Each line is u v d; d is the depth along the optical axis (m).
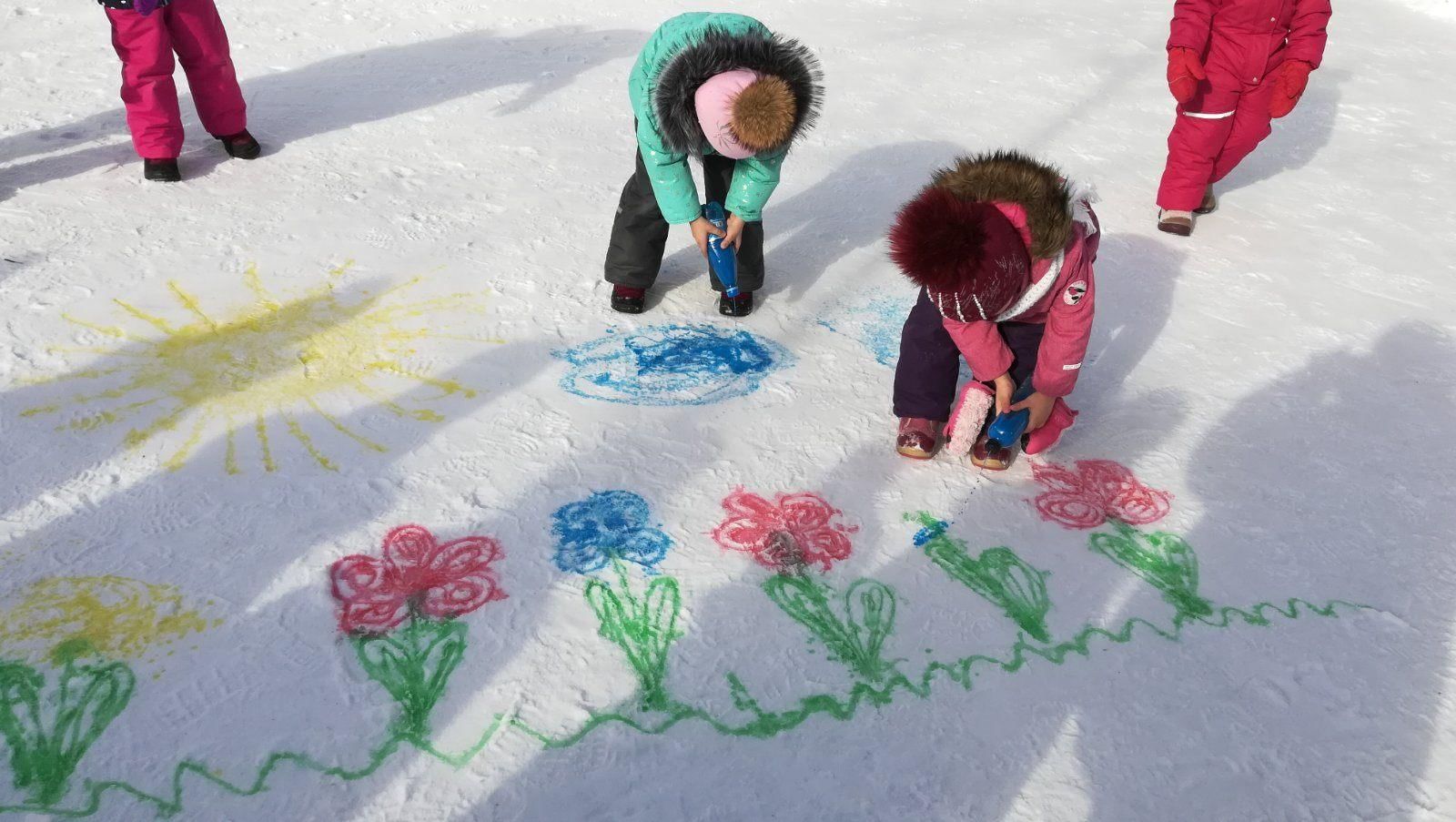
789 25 6.43
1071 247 2.51
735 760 2.04
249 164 4.26
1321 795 2.07
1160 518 2.77
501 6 6.31
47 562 2.34
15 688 2.06
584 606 2.34
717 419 3.01
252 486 2.61
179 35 3.95
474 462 2.75
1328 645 2.41
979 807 1.99
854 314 3.62
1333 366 3.52
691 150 3.00
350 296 3.42
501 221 3.98
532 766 1.99
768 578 2.46
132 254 3.54
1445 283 4.11
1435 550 2.73
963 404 2.78
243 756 1.97
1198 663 2.34
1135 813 2.00
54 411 2.79
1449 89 6.29
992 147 5.04
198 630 2.21
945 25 6.67
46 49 5.23
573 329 3.38
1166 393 3.31
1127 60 6.31
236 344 3.14
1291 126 5.62
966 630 2.37
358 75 5.24
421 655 2.20
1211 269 4.11
